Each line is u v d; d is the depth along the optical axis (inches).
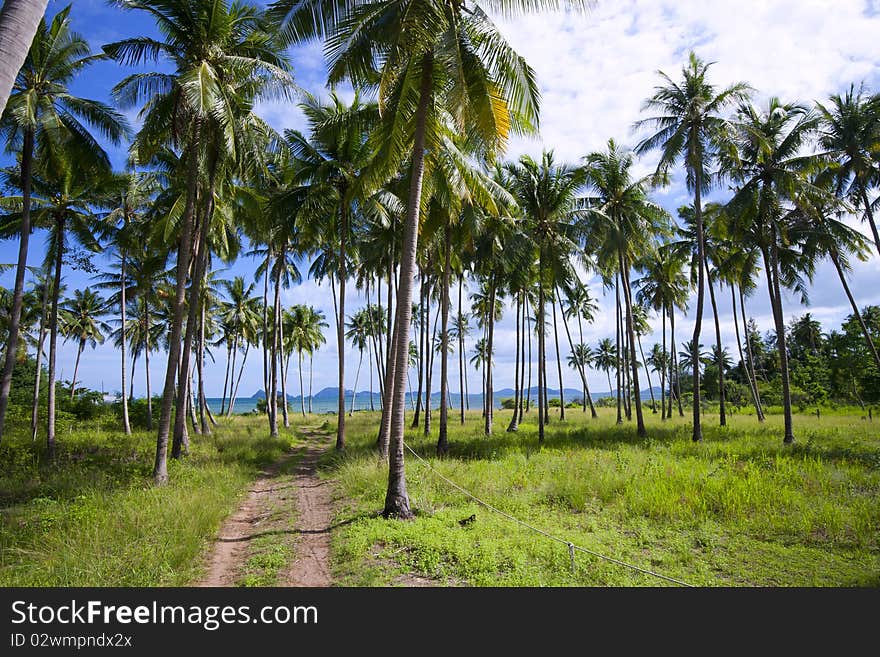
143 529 280.7
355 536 285.0
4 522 302.7
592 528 305.7
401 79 365.1
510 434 900.0
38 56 542.3
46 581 215.5
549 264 822.5
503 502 358.3
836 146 786.8
